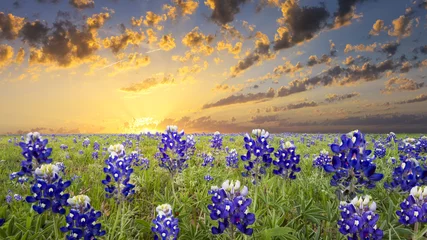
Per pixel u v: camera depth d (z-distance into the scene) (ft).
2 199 2.21
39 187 1.36
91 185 2.57
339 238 1.43
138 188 2.25
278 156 1.88
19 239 1.38
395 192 1.88
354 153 1.32
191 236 1.47
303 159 3.60
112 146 1.74
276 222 1.48
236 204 1.14
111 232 1.53
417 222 1.30
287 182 2.34
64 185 1.43
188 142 3.28
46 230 1.44
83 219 1.26
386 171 2.73
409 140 3.28
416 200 1.29
